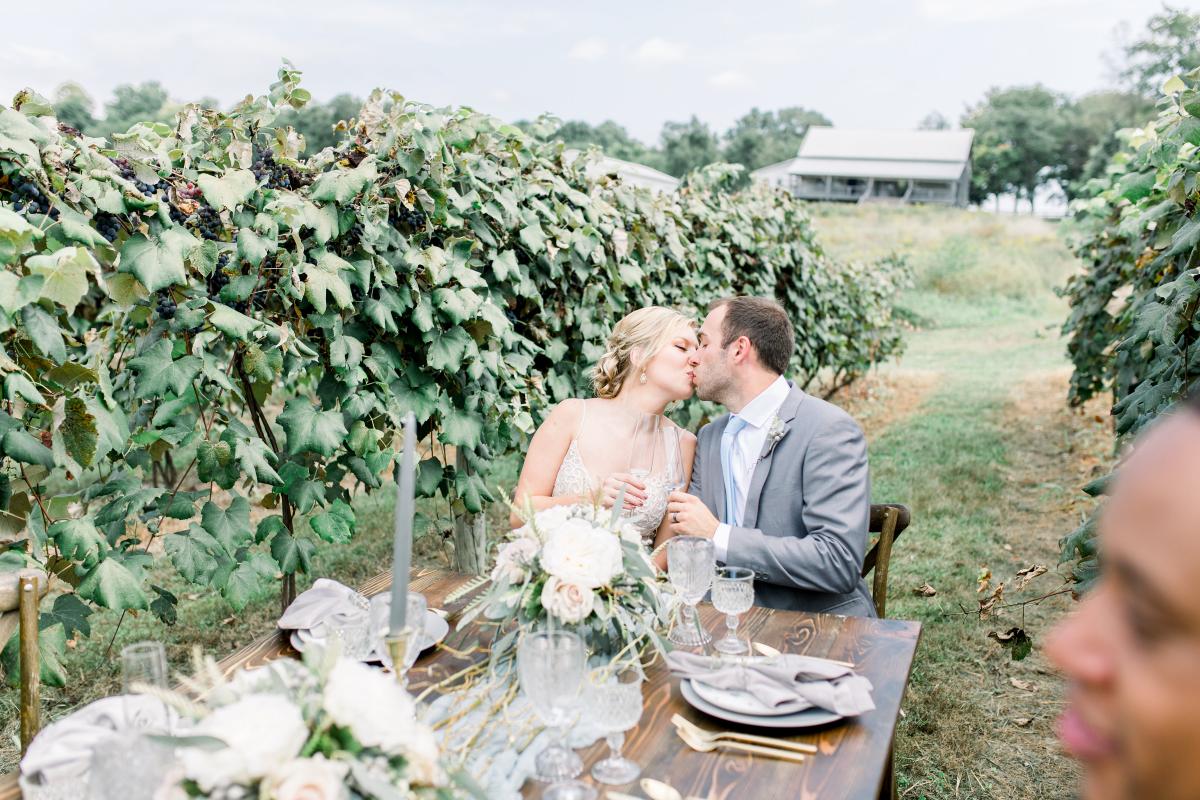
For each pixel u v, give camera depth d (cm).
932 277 2356
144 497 265
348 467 311
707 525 264
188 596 478
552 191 398
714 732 171
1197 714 50
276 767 108
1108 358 663
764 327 283
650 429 303
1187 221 330
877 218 3544
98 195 230
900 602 470
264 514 597
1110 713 54
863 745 166
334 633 178
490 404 349
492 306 335
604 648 191
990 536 575
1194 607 50
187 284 249
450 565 416
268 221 265
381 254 311
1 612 204
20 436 222
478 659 205
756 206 688
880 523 287
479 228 353
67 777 134
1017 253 2605
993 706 363
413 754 118
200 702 175
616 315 457
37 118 229
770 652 201
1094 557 291
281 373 332
